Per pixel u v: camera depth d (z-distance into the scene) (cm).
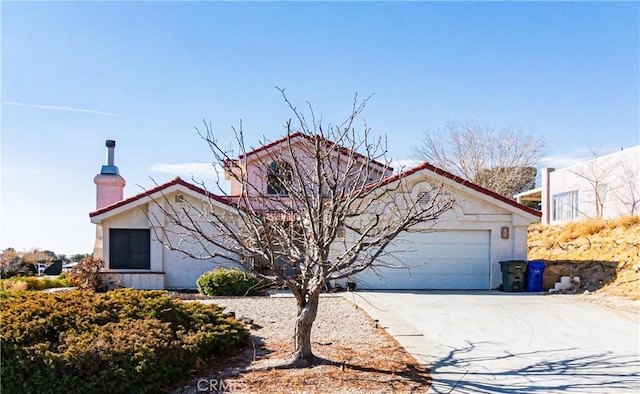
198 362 737
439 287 1709
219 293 1505
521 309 1273
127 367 636
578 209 2722
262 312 1199
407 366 761
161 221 1788
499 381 706
